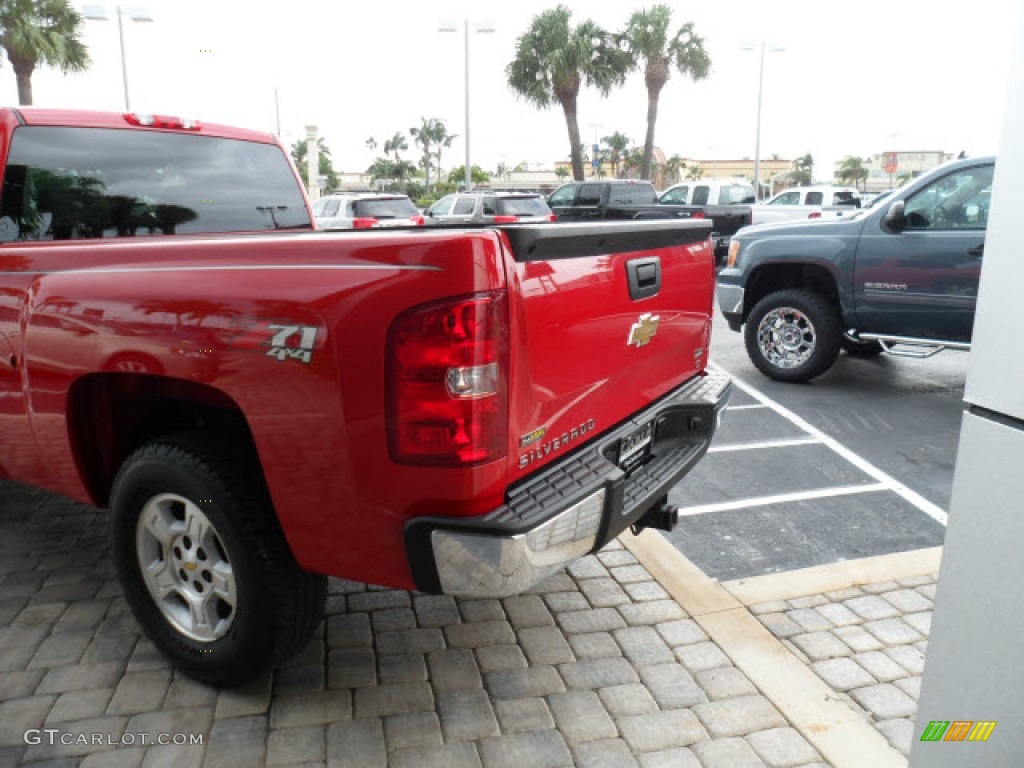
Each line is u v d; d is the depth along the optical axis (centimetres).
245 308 223
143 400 281
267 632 248
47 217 330
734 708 262
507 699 266
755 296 754
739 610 320
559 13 2873
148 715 258
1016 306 138
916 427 584
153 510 263
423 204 6184
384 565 220
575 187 1803
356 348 206
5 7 2142
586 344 246
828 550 383
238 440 252
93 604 326
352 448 212
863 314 658
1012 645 145
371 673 280
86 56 2325
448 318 197
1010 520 143
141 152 362
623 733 250
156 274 243
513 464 217
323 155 6200
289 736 248
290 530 230
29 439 297
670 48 2967
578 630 307
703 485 469
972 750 155
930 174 620
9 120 319
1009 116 138
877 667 283
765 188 9050
